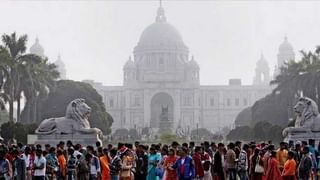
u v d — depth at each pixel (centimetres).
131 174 3466
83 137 5894
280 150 3653
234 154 3703
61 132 5919
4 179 3155
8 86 9119
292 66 12231
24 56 9719
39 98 11506
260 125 11706
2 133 7762
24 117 11056
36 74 10388
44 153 3709
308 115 6028
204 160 3672
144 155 3556
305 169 3388
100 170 3478
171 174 3231
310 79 10956
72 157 3716
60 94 13988
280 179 3316
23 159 3375
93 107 13912
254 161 3666
